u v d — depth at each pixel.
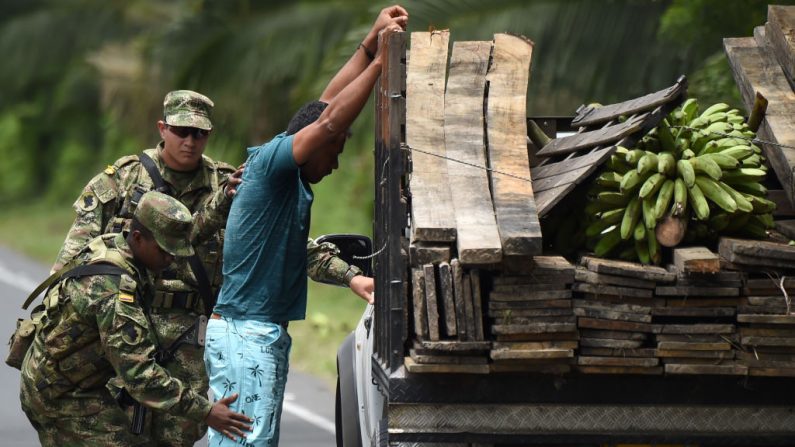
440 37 14.27
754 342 11.83
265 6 42.19
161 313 16.95
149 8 65.06
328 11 40.56
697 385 12.03
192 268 16.83
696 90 25.89
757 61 15.37
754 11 25.70
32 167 83.44
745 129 13.97
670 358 11.87
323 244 16.94
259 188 13.56
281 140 13.46
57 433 14.72
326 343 31.91
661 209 12.21
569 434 11.96
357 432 17.25
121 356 13.78
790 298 11.84
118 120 56.84
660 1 29.56
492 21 31.64
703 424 12.05
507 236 11.41
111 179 17.44
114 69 54.56
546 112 32.16
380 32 13.66
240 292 13.74
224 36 42.00
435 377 11.90
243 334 13.62
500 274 11.77
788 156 13.61
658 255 12.40
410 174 12.43
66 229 67.00
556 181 12.81
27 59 72.75
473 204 12.06
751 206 12.35
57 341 14.13
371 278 16.73
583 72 31.25
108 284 13.88
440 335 11.89
